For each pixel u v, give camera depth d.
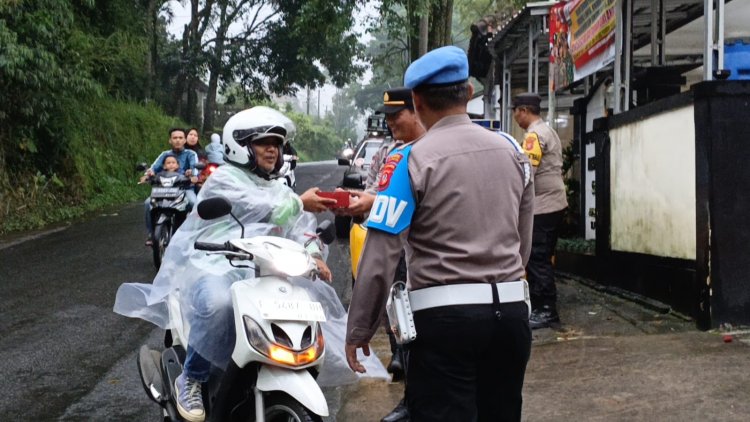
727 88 6.14
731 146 6.17
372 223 2.98
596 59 9.48
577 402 4.93
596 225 8.63
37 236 13.88
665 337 6.15
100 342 6.82
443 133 3.06
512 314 2.97
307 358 3.72
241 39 35.34
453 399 2.97
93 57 19.67
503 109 16.45
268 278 3.90
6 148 16.23
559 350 6.07
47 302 8.34
